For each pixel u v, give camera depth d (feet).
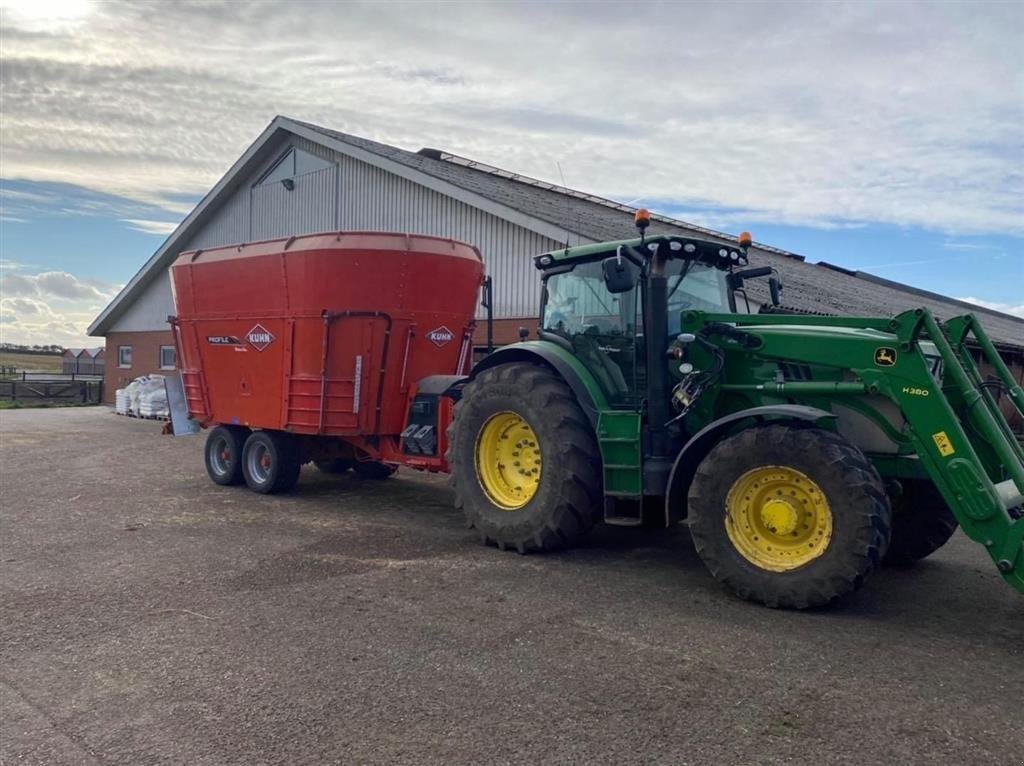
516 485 23.41
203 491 33.32
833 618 17.33
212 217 70.79
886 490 19.60
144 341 83.51
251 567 20.98
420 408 30.58
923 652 15.49
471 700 13.07
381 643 15.52
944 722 12.51
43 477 36.68
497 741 11.76
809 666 14.62
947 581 20.98
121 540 24.02
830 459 17.01
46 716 12.53
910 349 17.69
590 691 13.43
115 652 15.07
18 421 68.90
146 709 12.76
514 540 22.52
